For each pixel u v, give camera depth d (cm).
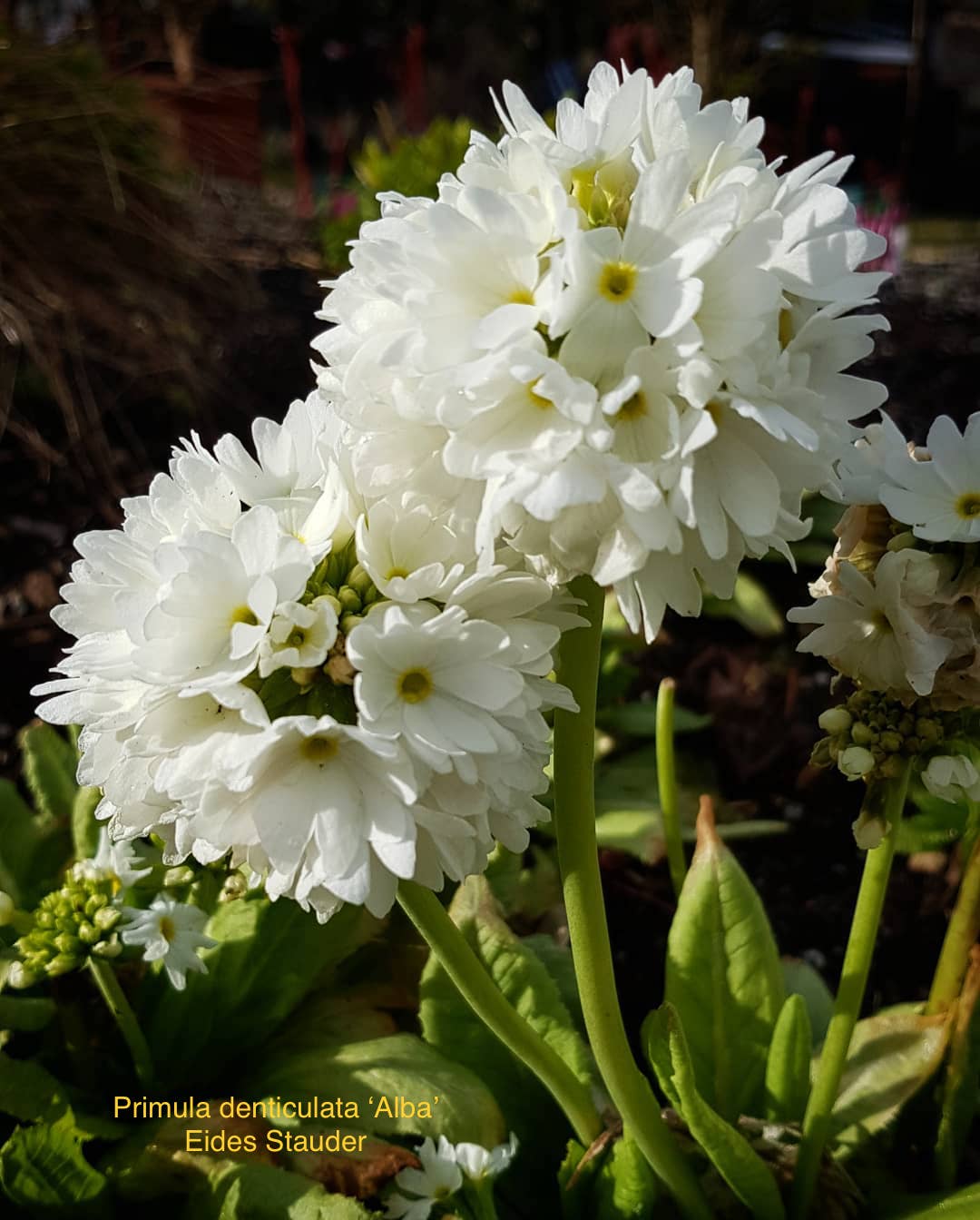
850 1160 20
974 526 14
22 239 47
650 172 11
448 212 11
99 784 14
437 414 11
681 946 20
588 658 14
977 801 15
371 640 12
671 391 11
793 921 32
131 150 51
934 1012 21
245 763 11
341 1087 20
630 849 31
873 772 15
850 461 14
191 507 14
